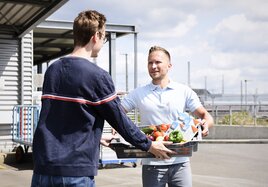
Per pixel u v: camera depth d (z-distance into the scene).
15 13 12.20
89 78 2.61
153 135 3.42
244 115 27.00
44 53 23.36
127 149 3.24
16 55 13.72
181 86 3.98
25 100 13.92
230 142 21.97
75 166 2.54
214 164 13.12
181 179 3.83
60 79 2.65
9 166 11.86
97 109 2.62
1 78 13.48
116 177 10.09
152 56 3.93
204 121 3.59
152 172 3.83
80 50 2.75
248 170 11.85
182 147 3.22
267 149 18.23
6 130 13.42
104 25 2.83
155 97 3.92
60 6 10.64
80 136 2.58
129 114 10.40
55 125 2.61
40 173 2.58
